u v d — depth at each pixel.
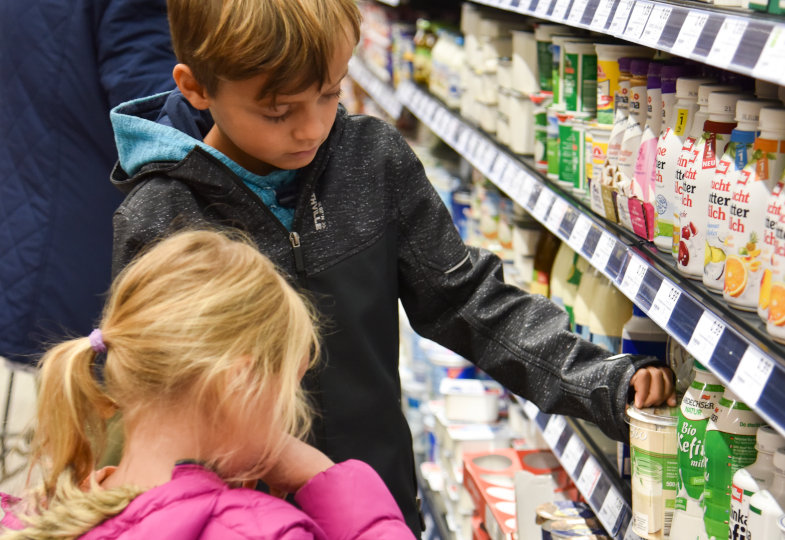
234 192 1.39
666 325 1.33
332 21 1.22
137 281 1.09
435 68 3.80
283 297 1.08
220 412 1.03
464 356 1.58
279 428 1.08
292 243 1.43
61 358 1.09
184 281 1.06
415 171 1.54
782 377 1.01
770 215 1.13
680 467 1.35
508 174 2.49
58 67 2.27
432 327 1.58
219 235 1.16
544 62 2.30
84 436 1.10
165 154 1.39
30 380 3.75
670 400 1.44
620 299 1.94
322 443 1.46
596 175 1.82
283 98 1.25
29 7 2.25
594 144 1.83
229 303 1.04
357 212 1.48
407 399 3.53
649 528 1.43
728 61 1.11
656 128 1.59
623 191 1.68
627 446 1.68
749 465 1.23
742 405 1.25
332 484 1.11
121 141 1.44
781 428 0.97
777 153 1.18
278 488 1.19
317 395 1.46
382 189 1.50
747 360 1.09
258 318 1.05
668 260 1.51
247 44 1.19
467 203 3.51
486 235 3.05
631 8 1.47
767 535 1.14
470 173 3.85
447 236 1.55
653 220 1.58
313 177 1.43
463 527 2.70
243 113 1.28
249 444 1.06
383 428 1.50
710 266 1.31
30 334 2.39
